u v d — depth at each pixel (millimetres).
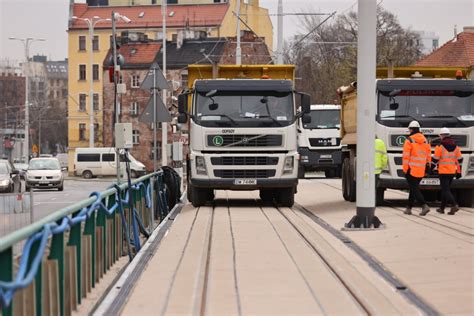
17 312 9078
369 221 21828
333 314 11633
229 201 33438
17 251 9383
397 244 18656
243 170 28219
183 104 28922
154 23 144000
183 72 121188
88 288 13953
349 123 31469
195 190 30141
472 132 27922
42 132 172000
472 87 28203
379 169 26734
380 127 27938
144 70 122812
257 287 13656
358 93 21859
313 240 19578
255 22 141000
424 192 31547
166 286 13805
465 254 16953
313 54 92000
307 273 14992
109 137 124938
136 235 20328
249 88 28359
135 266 16156
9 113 150250
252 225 23172
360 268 15531
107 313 11812
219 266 15805
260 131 28125
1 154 140250
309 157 51656
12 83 156750
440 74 30594
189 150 29844
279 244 18969
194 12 143375
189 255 17328
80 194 57312
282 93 28484
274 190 32625
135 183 22188
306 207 30078
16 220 20109
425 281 14125
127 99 122812
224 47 117500
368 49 21656
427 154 25391
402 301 12508
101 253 15773
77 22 144375
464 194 29047
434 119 27906
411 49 88562
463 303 12312
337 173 54625
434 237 19734
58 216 11109
